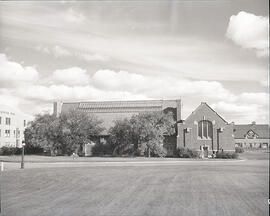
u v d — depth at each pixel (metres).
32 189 23.09
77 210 17.19
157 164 45.59
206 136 66.75
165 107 74.25
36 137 64.69
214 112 66.75
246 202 18.86
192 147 66.12
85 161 50.34
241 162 49.56
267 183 25.88
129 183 26.16
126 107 76.38
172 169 37.53
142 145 64.00
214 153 65.62
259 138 97.56
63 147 66.31
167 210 17.12
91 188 23.69
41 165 43.06
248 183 25.94
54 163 46.69
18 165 42.72
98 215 16.06
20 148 66.06
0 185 24.88
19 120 67.12
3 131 63.06
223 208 17.53
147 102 76.00
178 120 70.88
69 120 65.56
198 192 22.11
